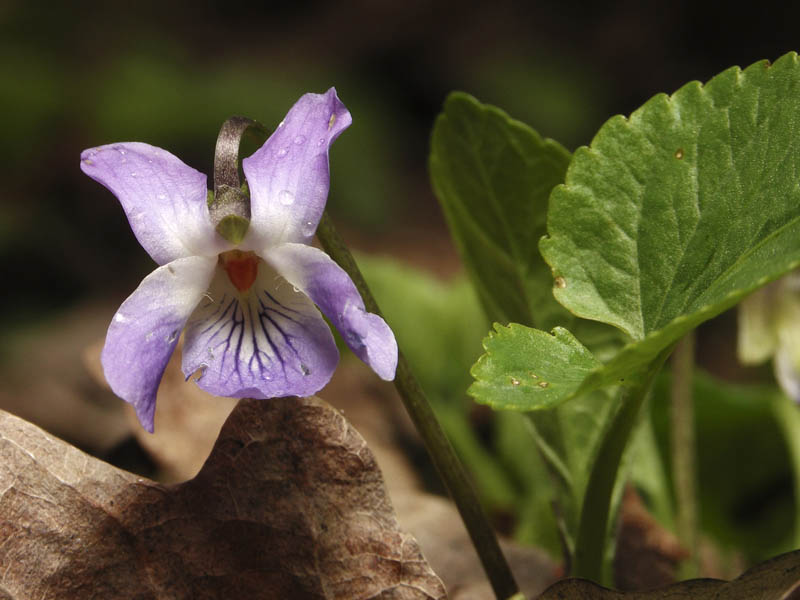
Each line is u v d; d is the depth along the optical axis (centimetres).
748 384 25
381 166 49
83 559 10
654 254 10
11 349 29
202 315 10
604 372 9
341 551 10
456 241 12
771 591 9
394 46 62
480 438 18
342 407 18
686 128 10
